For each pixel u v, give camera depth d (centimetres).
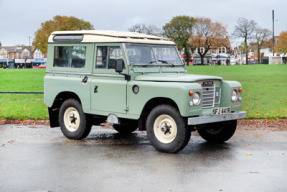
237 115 804
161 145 764
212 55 12094
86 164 682
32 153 769
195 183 565
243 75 3684
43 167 664
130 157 732
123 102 816
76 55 902
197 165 668
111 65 836
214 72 4350
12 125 1120
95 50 865
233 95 829
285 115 1234
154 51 866
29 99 1880
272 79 3123
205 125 803
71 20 9612
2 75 4219
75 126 913
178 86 728
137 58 830
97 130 1060
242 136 934
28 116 1265
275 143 851
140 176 604
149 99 772
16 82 3108
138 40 843
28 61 13150
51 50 950
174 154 755
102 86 846
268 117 1205
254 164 671
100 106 855
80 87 886
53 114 961
